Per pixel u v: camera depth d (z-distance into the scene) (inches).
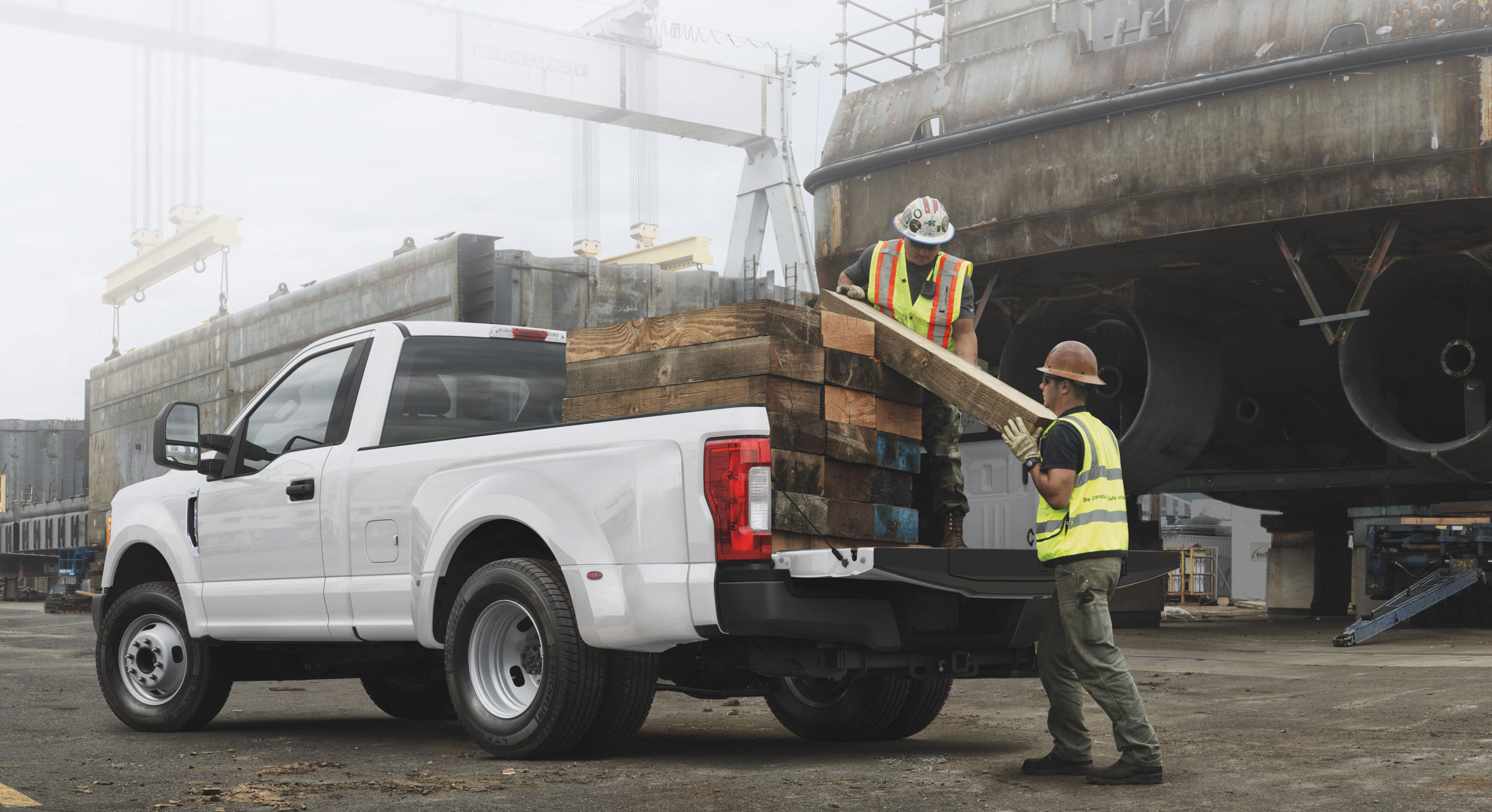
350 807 174.1
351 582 244.5
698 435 195.2
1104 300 655.1
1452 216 512.1
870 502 213.6
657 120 1267.2
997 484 610.5
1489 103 470.6
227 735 270.1
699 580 191.9
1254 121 513.3
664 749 239.5
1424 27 479.8
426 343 261.0
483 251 583.8
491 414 265.0
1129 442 650.8
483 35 1179.3
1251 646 546.6
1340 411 756.0
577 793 184.9
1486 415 620.1
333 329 672.4
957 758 224.4
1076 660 194.1
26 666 470.0
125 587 299.6
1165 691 351.6
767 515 191.6
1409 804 174.4
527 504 213.8
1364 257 586.9
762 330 198.2
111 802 180.7
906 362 214.5
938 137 598.9
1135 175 541.3
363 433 250.1
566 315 596.7
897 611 204.8
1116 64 553.3
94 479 1005.2
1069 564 193.8
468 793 184.7
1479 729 257.4
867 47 666.2
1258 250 575.8
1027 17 611.2
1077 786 190.9
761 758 223.3
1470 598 642.8
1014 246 579.8
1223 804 174.6
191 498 278.4
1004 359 688.4
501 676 222.5
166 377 879.7
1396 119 486.0
